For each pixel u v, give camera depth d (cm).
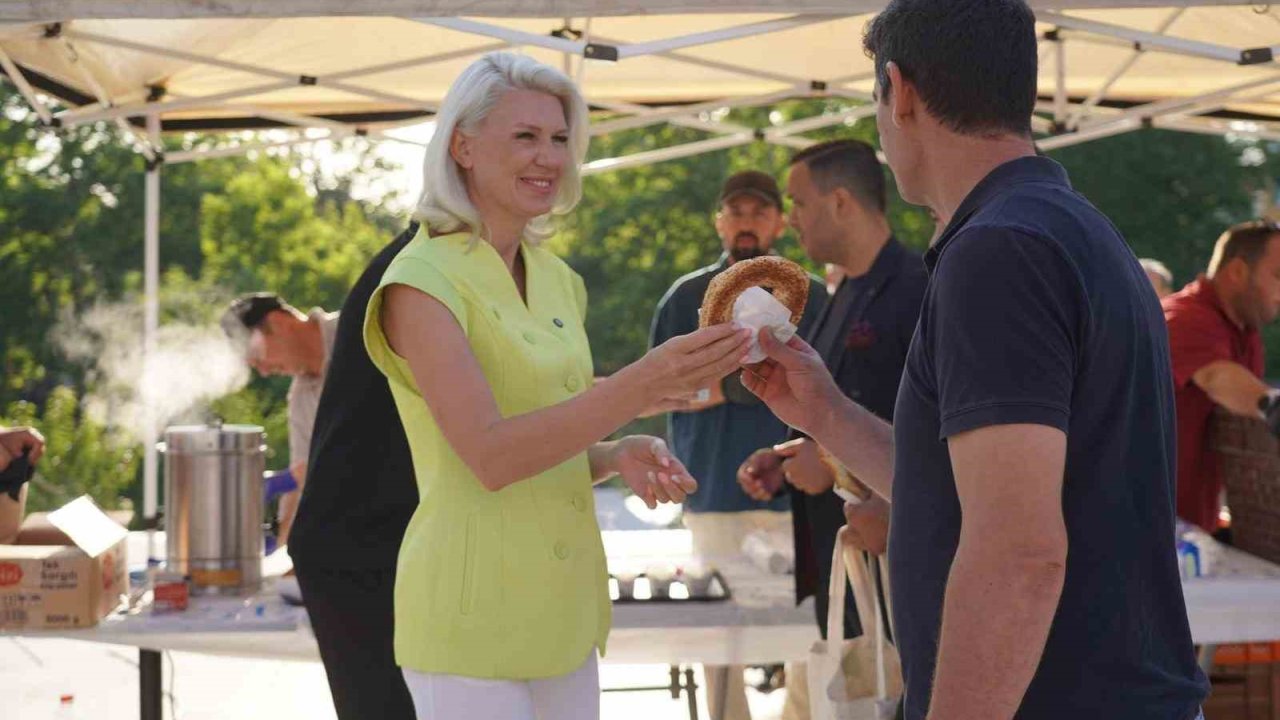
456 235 210
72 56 466
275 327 431
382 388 283
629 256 2338
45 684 581
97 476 1781
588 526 219
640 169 2355
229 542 377
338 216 2880
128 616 350
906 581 159
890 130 167
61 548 350
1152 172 1948
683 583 368
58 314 2308
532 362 207
